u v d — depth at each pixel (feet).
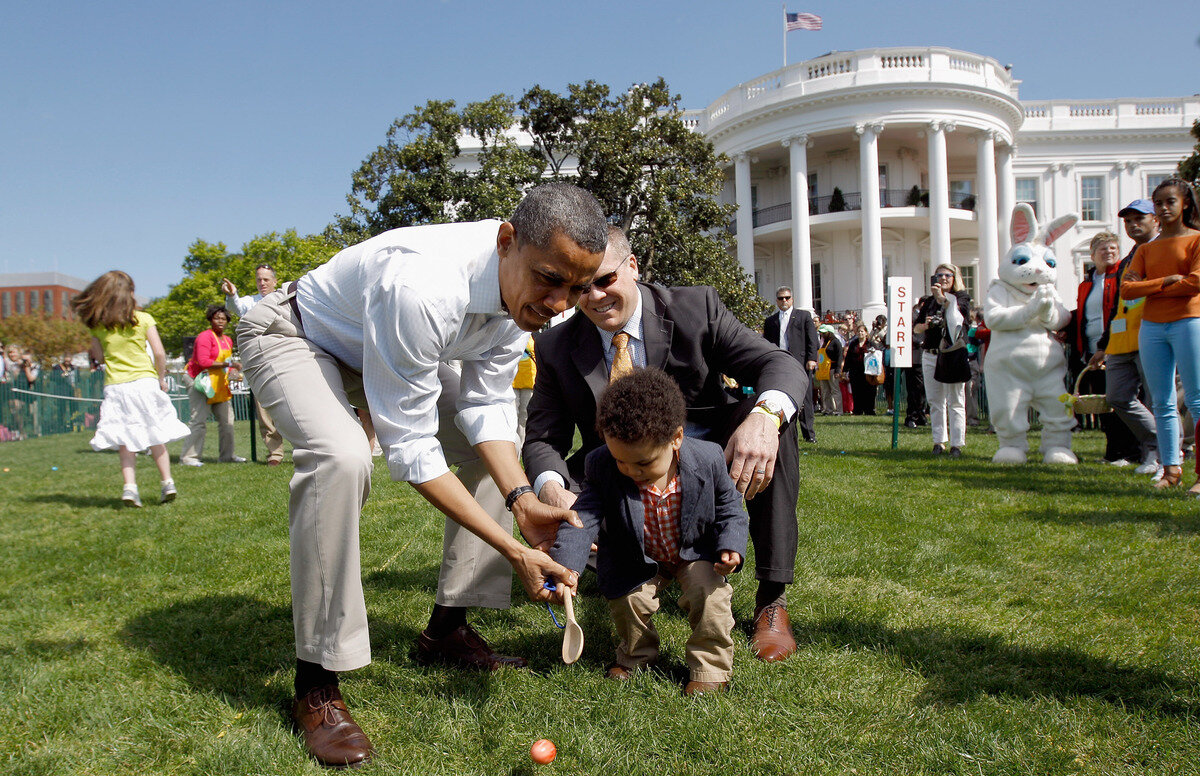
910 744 6.56
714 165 65.92
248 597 11.23
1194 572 10.88
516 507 7.59
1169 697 7.12
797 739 6.72
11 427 54.03
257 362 7.27
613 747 6.63
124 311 19.48
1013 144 97.55
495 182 62.54
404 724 7.18
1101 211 107.34
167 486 20.06
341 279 7.34
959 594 10.55
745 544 7.73
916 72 87.61
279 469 26.43
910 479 20.10
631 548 8.13
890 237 97.66
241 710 7.52
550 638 9.46
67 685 8.18
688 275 63.52
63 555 13.94
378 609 10.53
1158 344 17.63
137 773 6.49
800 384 8.85
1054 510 15.43
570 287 6.53
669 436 7.26
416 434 6.81
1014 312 22.71
